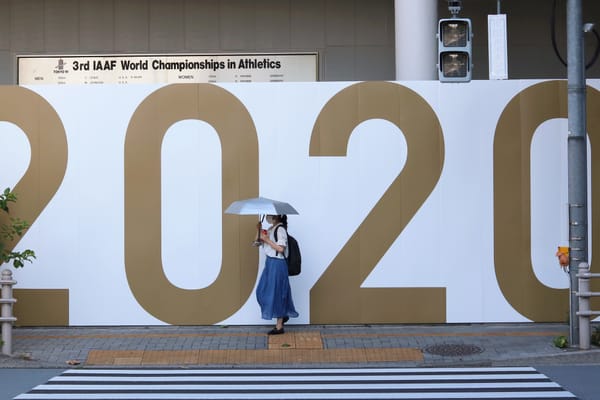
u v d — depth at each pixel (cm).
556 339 1018
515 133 1148
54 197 1146
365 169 1146
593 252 1148
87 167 1148
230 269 1145
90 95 1150
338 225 1145
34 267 1143
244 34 1739
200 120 1149
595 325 1129
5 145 1149
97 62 1739
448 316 1141
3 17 1739
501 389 827
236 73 1739
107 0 1738
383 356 984
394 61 1745
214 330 1126
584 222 1016
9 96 1152
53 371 938
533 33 1758
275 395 805
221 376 906
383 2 1744
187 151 1150
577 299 1011
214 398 794
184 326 1145
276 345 1024
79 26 1739
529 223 1145
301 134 1148
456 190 1146
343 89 1150
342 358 984
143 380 884
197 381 877
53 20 1739
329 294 1144
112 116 1149
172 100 1149
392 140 1147
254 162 1148
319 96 1149
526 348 1007
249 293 1145
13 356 980
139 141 1149
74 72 1739
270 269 1066
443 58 1080
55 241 1145
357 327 1140
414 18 1377
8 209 1094
